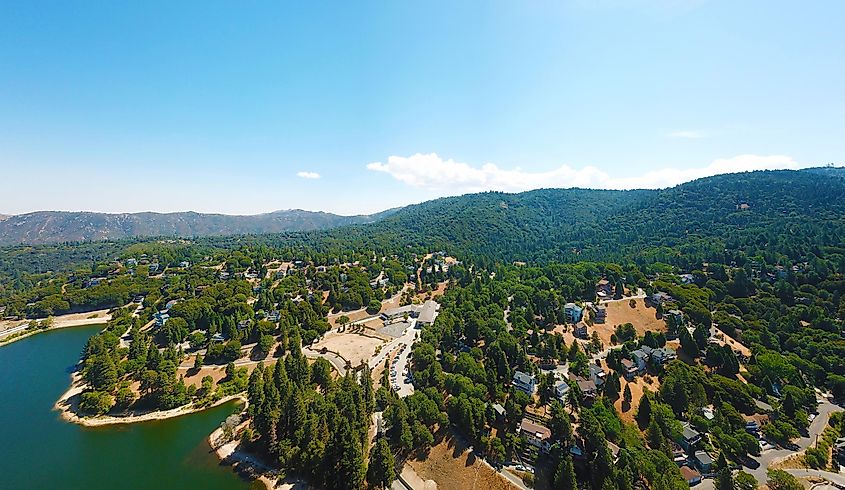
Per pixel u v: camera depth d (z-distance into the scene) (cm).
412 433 14288
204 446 15575
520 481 12862
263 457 14650
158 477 13912
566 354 19712
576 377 17638
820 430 16212
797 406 16988
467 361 18225
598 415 14662
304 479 13588
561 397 16150
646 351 19712
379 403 16750
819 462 14412
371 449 14150
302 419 14538
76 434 16400
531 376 17300
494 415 14888
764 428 15762
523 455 13700
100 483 13662
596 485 12356
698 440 14600
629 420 15738
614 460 13112
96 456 15038
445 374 18212
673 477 12400
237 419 16425
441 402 15912
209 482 13662
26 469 14338
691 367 18412
